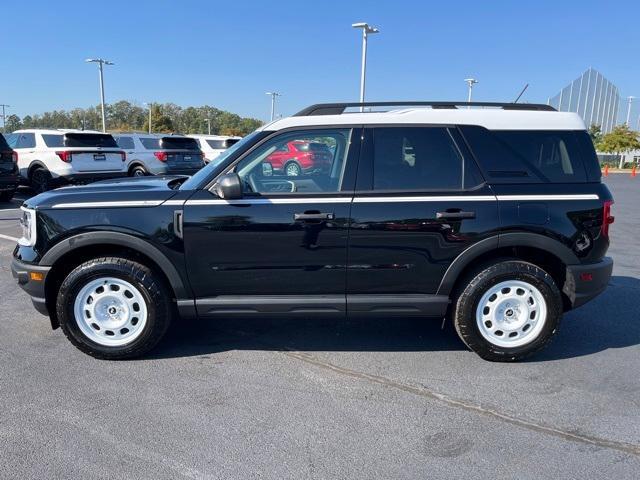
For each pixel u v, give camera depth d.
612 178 32.38
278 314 3.88
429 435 2.98
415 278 3.82
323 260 3.77
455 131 3.83
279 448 2.84
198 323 4.77
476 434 2.99
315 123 3.83
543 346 3.93
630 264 7.35
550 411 3.25
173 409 3.22
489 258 3.96
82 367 3.79
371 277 3.81
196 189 3.79
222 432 2.98
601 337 4.50
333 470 2.66
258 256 3.76
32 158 13.12
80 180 13.06
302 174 3.83
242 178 3.81
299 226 3.70
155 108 75.25
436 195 3.75
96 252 3.93
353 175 3.78
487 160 3.81
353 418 3.15
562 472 2.66
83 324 3.88
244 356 4.05
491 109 3.96
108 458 2.72
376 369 3.84
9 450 2.77
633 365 3.95
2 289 5.58
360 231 3.72
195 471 2.63
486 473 2.64
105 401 3.31
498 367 3.89
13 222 9.69
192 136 19.53
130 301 3.87
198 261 3.76
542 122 3.88
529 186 3.80
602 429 3.05
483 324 3.91
